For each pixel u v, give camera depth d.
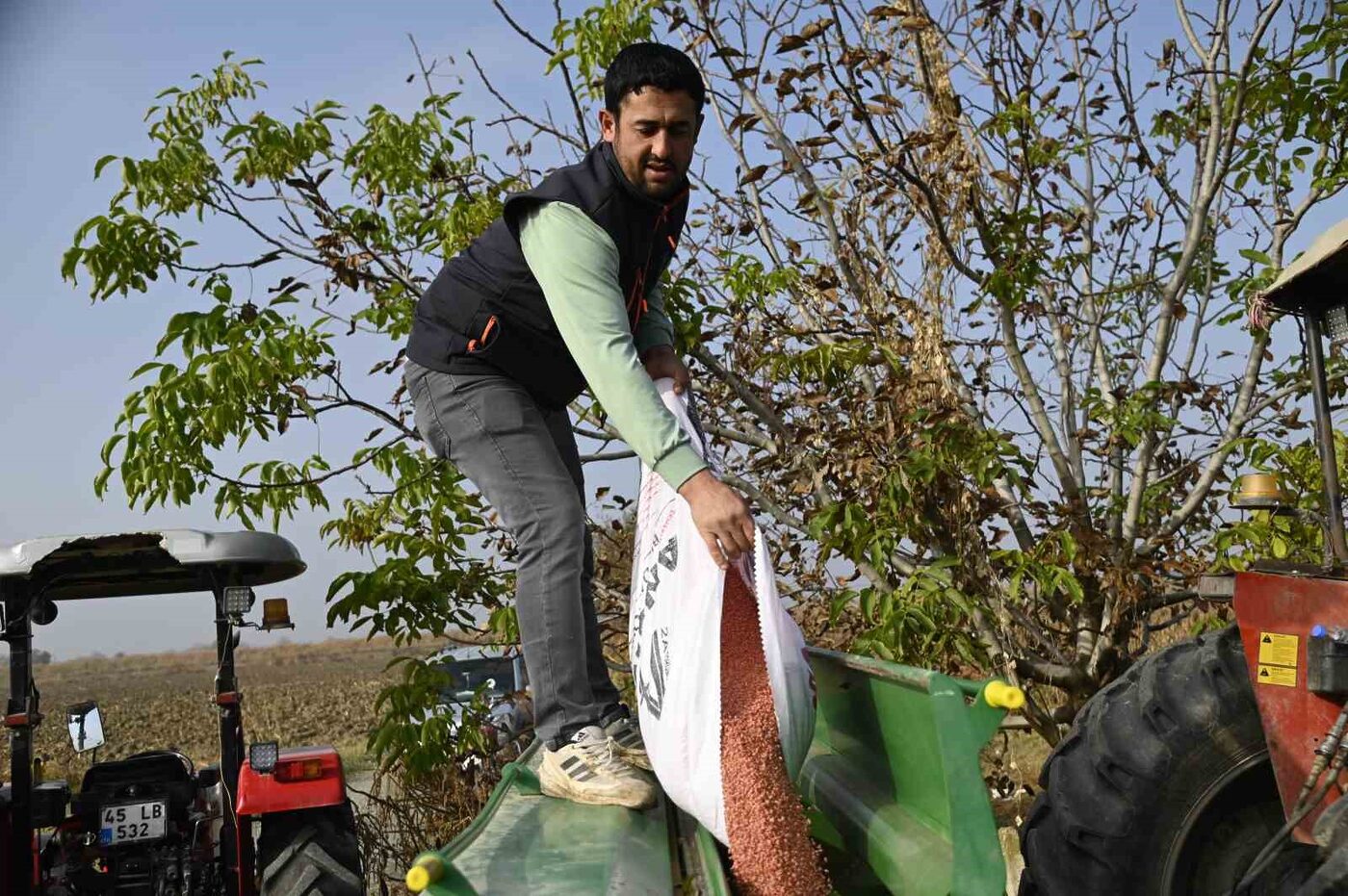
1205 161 5.28
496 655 6.21
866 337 5.09
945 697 2.01
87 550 5.07
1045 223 4.83
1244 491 2.97
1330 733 2.41
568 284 2.56
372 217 5.72
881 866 2.27
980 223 4.76
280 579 5.81
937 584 4.34
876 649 4.17
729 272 5.43
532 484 2.90
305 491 5.59
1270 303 3.10
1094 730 2.79
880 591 4.67
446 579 5.55
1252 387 5.16
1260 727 2.63
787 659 2.33
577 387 3.15
